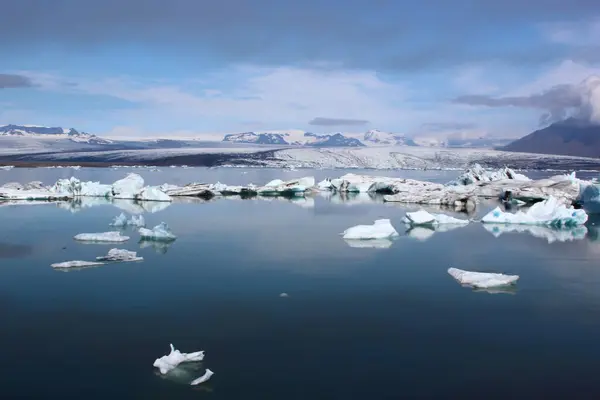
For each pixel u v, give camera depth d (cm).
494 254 1984
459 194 3872
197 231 2523
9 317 1225
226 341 1085
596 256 1953
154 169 14800
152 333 1127
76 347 1051
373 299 1383
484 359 1006
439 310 1293
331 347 1057
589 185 3747
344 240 2275
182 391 875
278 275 1633
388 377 930
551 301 1373
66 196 4203
